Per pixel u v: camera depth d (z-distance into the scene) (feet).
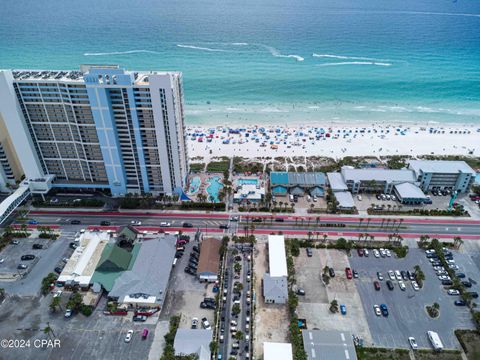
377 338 432.25
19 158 625.00
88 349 417.49
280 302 476.95
